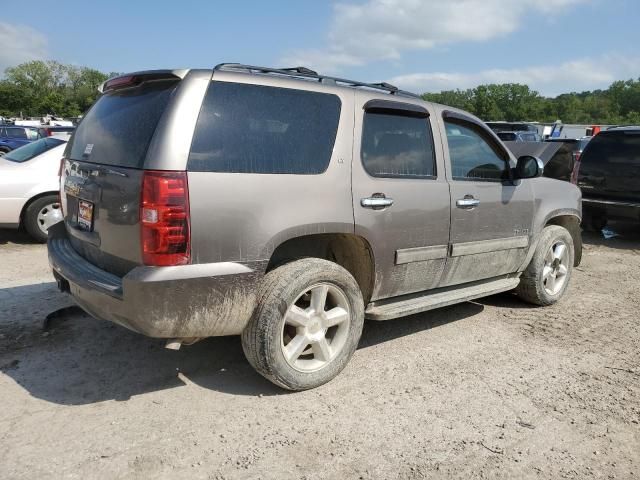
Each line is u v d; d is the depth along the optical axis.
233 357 4.11
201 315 3.11
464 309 5.48
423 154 4.21
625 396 3.71
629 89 126.56
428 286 4.38
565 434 3.23
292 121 3.48
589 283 6.61
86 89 107.00
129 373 3.80
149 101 3.25
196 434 3.10
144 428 3.14
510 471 2.88
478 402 3.56
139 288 2.94
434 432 3.20
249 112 3.31
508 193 4.85
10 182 7.35
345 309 3.73
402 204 3.95
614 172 9.26
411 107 4.14
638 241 9.57
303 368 3.57
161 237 2.95
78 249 3.75
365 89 3.97
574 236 6.13
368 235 3.77
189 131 3.05
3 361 3.91
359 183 3.71
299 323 3.50
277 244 3.32
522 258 5.16
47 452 2.88
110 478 2.70
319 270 3.50
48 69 108.00
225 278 3.12
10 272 6.20
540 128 36.44
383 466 2.88
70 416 3.24
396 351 4.34
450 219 4.32
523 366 4.14
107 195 3.24
